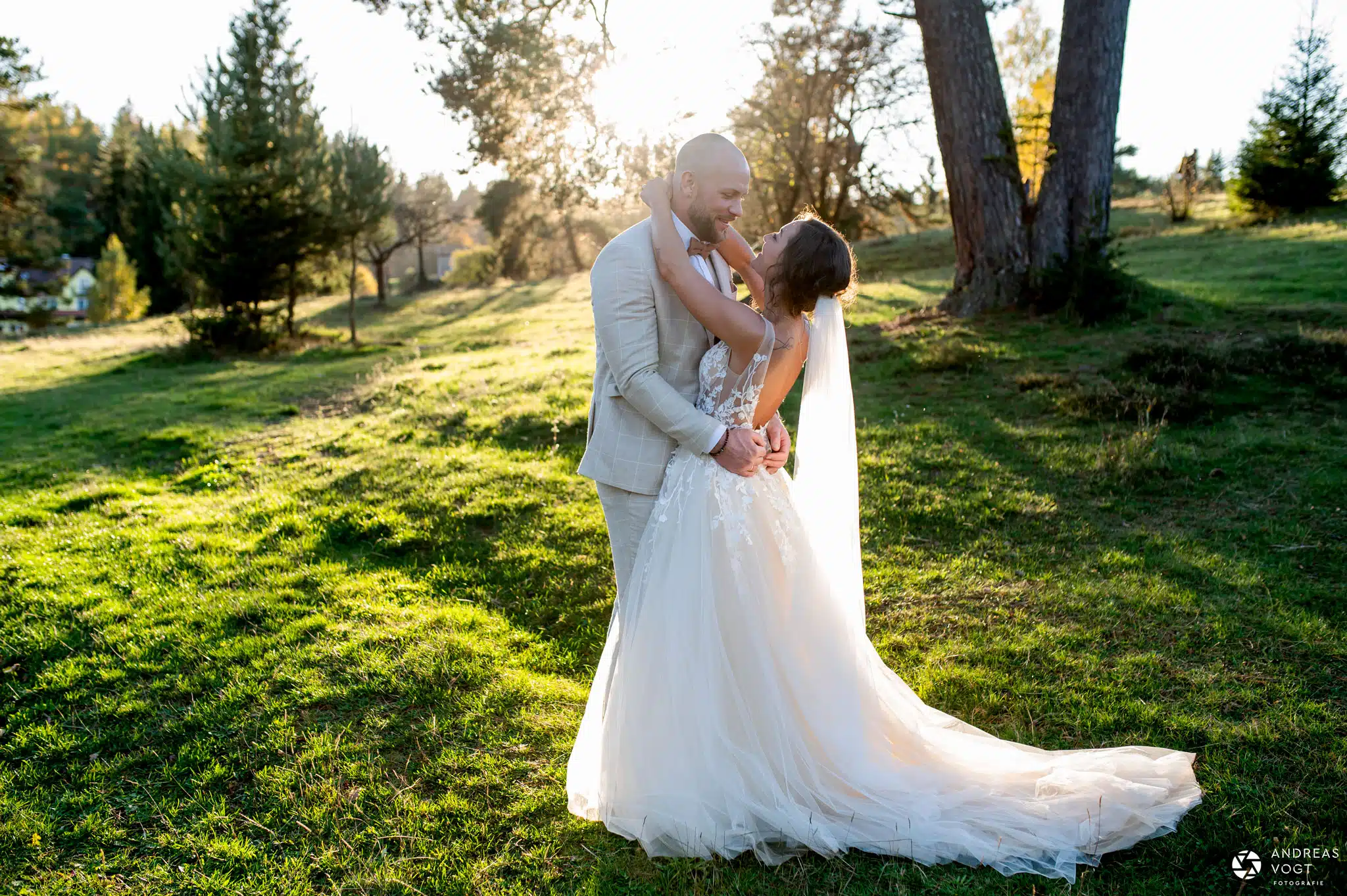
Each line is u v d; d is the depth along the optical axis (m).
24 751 3.45
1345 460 5.56
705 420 2.60
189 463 8.45
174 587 5.08
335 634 4.27
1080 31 10.42
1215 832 2.49
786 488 2.83
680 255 2.52
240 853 2.73
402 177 35.66
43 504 7.17
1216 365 7.53
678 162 2.57
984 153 10.87
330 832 2.82
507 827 2.79
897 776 2.73
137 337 25.92
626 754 2.61
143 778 3.22
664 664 2.61
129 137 51.91
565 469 6.74
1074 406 7.21
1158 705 3.22
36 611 4.82
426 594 4.82
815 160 27.66
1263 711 3.12
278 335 20.27
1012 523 5.20
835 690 2.73
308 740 3.35
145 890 2.60
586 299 27.12
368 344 19.89
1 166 28.16
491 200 50.41
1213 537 4.78
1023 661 3.63
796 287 2.68
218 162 19.50
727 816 2.56
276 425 9.82
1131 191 43.03
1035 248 10.90
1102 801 2.60
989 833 2.56
